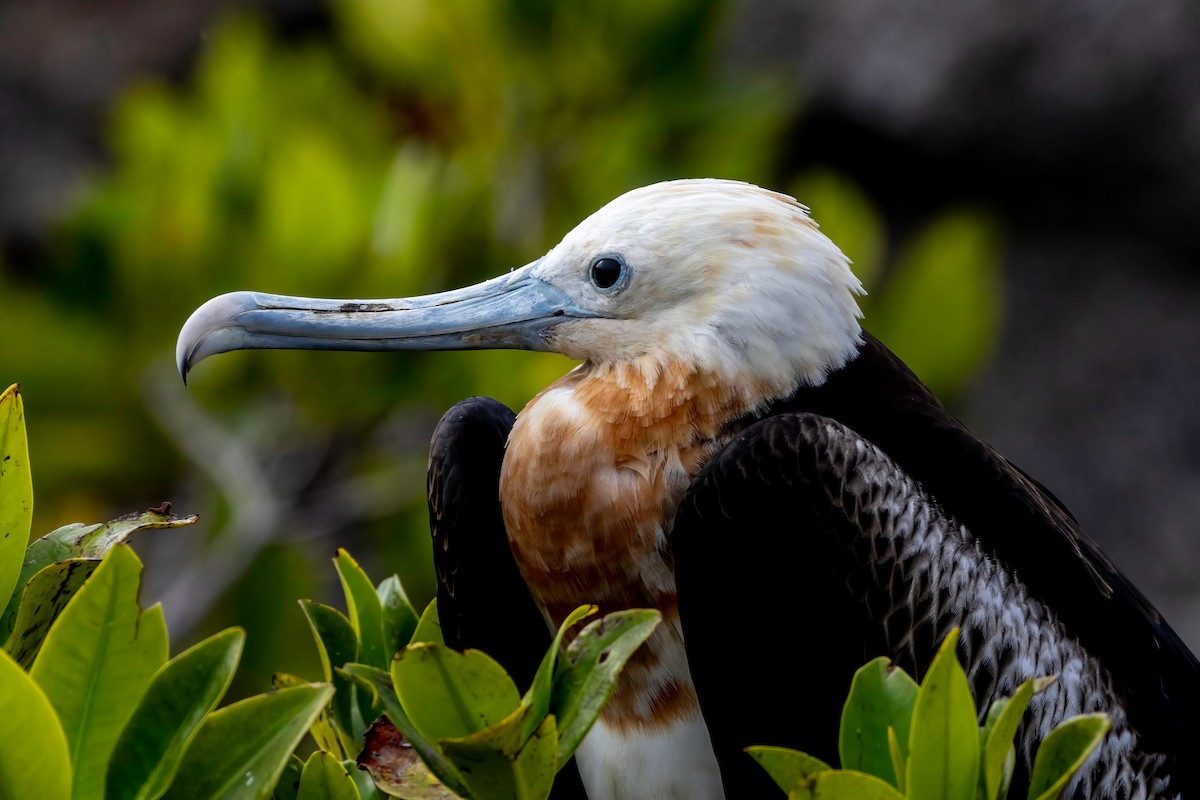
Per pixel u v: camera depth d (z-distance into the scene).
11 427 4.94
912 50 20.33
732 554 6.55
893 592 6.74
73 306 12.42
